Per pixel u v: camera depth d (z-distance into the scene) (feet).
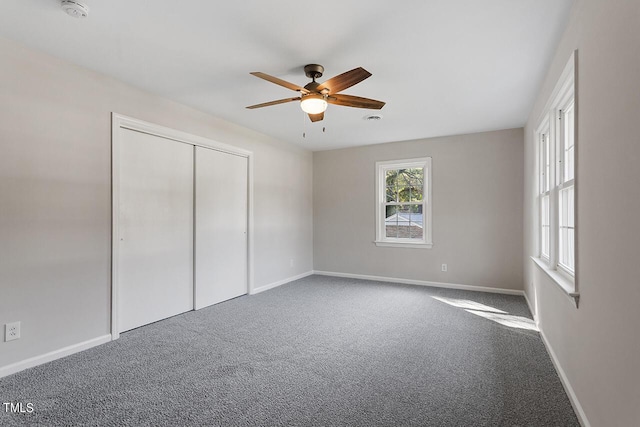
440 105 12.18
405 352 9.07
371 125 14.83
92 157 9.37
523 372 7.89
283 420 6.10
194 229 12.87
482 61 8.77
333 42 7.89
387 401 6.70
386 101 11.73
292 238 18.62
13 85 7.80
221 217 14.06
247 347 9.42
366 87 10.52
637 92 3.92
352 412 6.34
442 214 16.97
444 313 12.58
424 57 8.56
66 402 6.64
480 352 9.05
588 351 5.66
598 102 5.23
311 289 16.49
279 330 10.77
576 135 6.34
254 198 15.79
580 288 6.15
